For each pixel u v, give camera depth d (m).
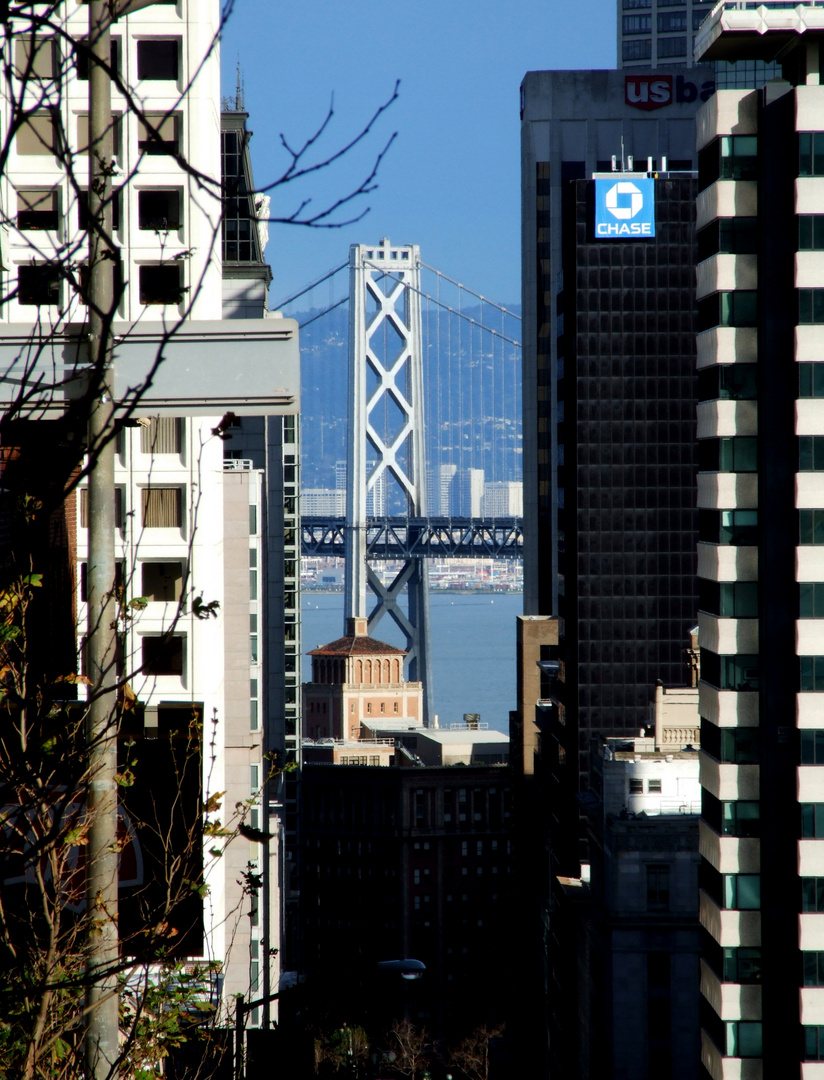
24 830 84.88
